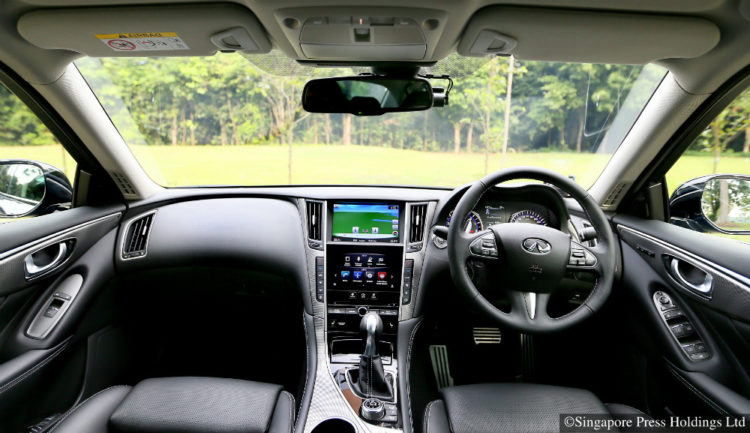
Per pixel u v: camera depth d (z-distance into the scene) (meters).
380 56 1.70
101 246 2.26
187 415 1.46
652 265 1.97
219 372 2.53
